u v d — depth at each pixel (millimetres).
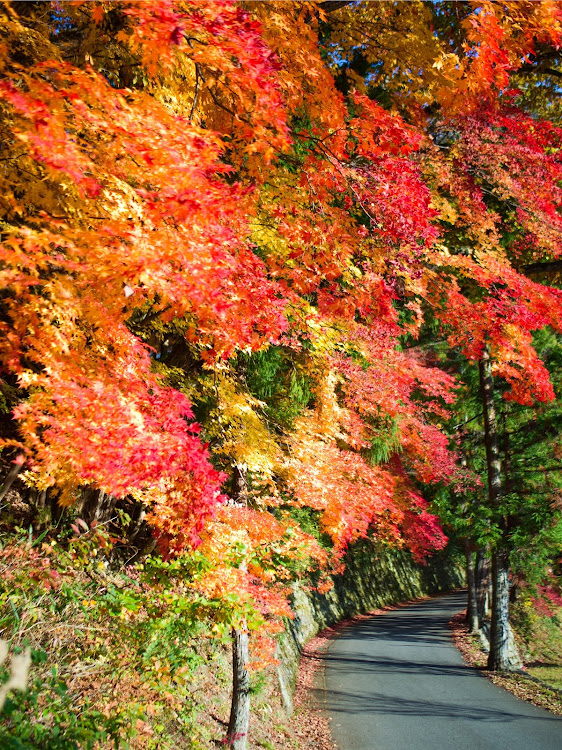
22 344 4074
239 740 8133
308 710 12516
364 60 10422
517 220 11078
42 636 4562
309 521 14344
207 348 7188
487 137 9953
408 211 6102
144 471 4074
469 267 9477
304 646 20297
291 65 6094
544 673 15930
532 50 7809
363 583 33938
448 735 10188
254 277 5059
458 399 20141
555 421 17844
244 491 8492
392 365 10023
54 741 3498
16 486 8047
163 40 3838
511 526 16922
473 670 16406
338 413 9250
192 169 3699
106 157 3996
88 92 3650
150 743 5426
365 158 6664
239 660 8586
